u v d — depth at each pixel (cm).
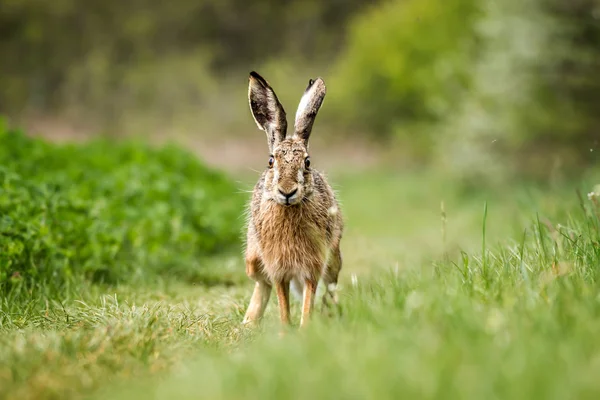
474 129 2742
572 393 431
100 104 5906
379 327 585
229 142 4881
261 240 848
